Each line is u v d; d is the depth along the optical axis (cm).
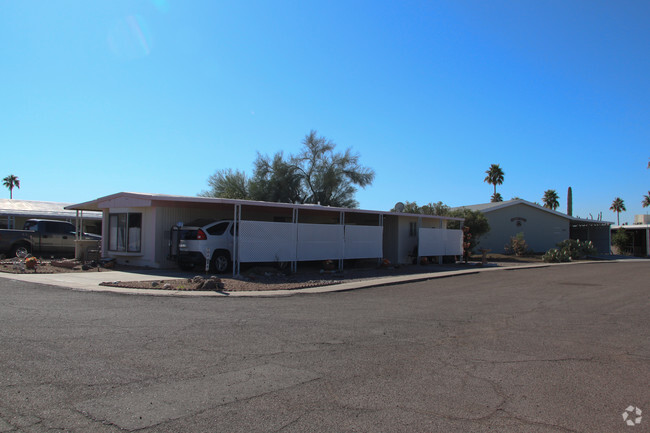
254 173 3431
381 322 848
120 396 447
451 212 3081
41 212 2906
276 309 973
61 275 1466
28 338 652
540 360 608
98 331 708
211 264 1550
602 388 502
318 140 3559
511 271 2223
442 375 536
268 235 1631
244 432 376
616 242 4538
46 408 414
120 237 1834
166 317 840
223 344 653
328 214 2283
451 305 1084
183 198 1508
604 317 945
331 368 554
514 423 406
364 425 395
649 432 393
